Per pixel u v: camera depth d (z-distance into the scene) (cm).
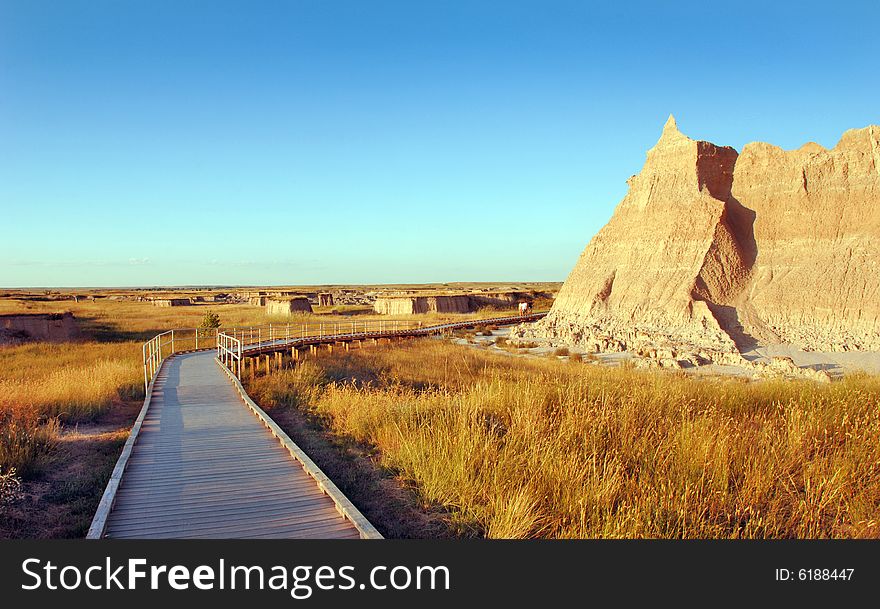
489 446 886
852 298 3105
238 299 11769
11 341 3225
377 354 3045
